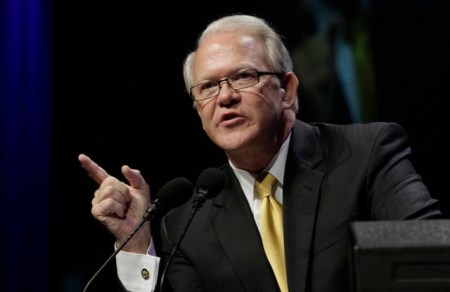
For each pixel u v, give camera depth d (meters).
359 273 3.34
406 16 17.81
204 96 6.27
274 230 6.23
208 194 5.79
